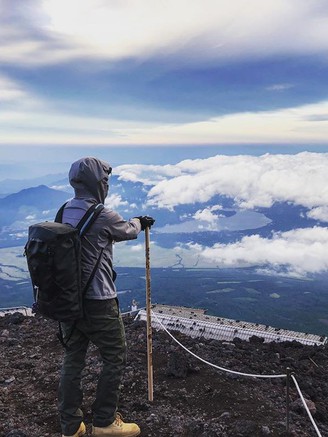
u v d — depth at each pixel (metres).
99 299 2.49
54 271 2.32
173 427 2.95
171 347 4.55
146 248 3.13
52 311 2.36
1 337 5.14
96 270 2.49
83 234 2.48
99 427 2.63
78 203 2.59
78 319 2.49
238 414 3.08
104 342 2.57
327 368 4.75
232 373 3.80
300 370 4.47
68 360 2.63
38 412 3.24
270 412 3.15
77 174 2.62
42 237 2.33
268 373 4.10
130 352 4.33
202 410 3.18
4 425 3.04
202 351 4.49
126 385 3.55
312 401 3.56
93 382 3.65
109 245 2.58
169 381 3.62
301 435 2.84
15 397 3.52
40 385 3.71
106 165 2.71
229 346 5.09
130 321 6.32
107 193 2.73
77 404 2.63
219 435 2.79
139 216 2.97
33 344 4.88
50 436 2.90
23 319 6.10
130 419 3.06
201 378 3.65
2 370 4.08
